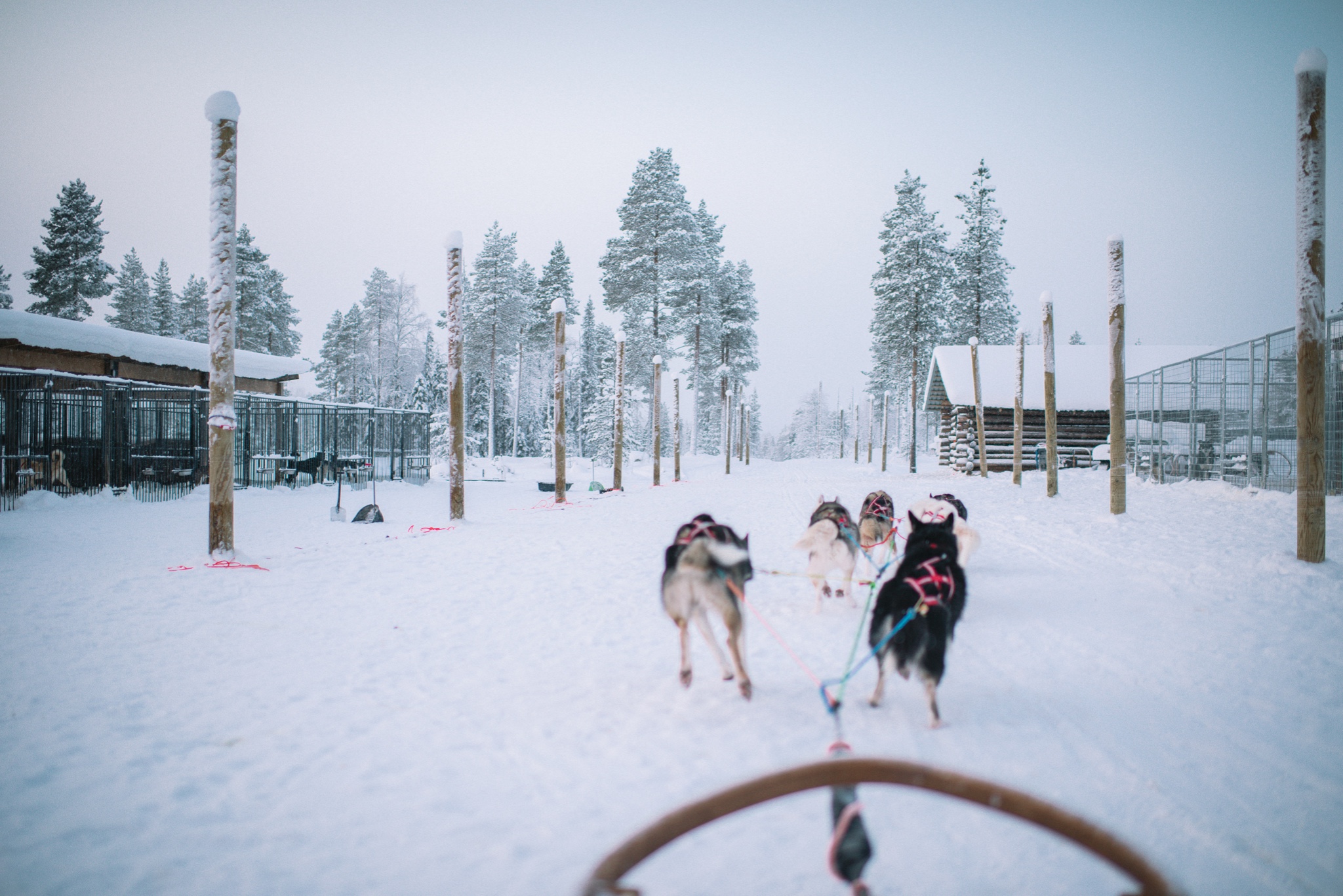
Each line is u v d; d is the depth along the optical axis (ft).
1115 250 43.70
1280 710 15.76
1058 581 28.99
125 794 12.26
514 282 178.40
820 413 395.34
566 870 10.03
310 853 10.52
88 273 149.07
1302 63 26.96
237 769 13.26
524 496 80.94
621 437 87.97
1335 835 11.00
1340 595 24.43
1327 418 45.21
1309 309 27.32
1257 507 45.93
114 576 30.35
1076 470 97.35
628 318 181.37
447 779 12.88
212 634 22.12
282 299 192.65
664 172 172.24
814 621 24.13
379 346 192.75
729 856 10.53
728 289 212.43
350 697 16.96
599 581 31.01
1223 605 24.20
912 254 140.67
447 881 9.79
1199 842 10.80
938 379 128.77
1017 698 16.65
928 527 20.26
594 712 16.03
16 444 63.82
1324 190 27.07
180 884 9.73
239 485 77.71
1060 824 7.68
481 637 22.30
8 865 10.07
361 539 43.88
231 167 32.96
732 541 18.90
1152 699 16.49
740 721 15.42
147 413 84.69
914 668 14.96
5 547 37.99
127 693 17.02
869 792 12.69
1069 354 116.26
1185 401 78.54
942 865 10.32
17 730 14.76
